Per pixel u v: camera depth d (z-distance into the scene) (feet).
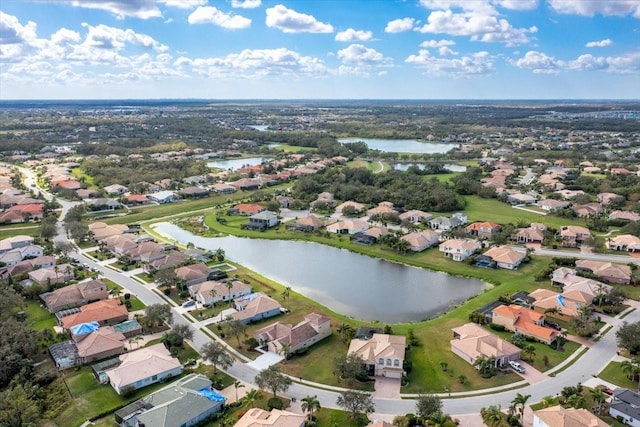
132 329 378.73
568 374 320.50
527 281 489.67
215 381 314.35
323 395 302.66
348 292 476.95
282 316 414.62
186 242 639.35
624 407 272.72
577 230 615.57
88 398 299.79
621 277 474.49
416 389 307.58
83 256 564.30
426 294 472.44
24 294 447.01
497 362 328.70
